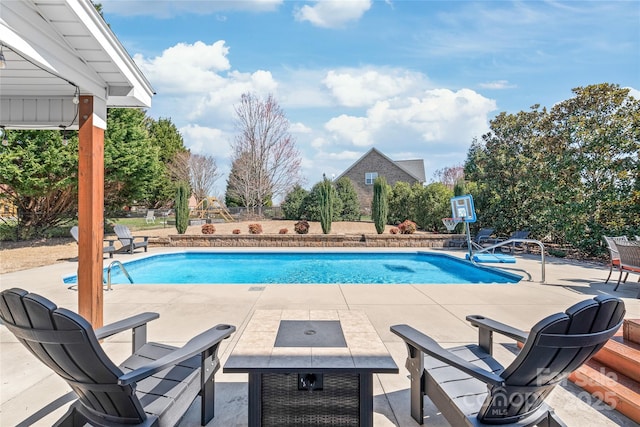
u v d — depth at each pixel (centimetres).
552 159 1095
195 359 265
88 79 396
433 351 217
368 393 210
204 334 241
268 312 306
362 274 959
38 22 310
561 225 1062
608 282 699
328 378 214
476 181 1477
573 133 1065
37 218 1428
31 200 1378
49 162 1205
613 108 1037
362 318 289
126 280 884
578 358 186
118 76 421
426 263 1119
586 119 1044
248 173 2628
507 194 1296
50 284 680
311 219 2128
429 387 246
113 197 1702
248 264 1107
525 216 1254
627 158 932
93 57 379
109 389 182
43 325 172
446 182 3959
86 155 405
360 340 238
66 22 322
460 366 200
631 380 286
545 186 1116
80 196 404
